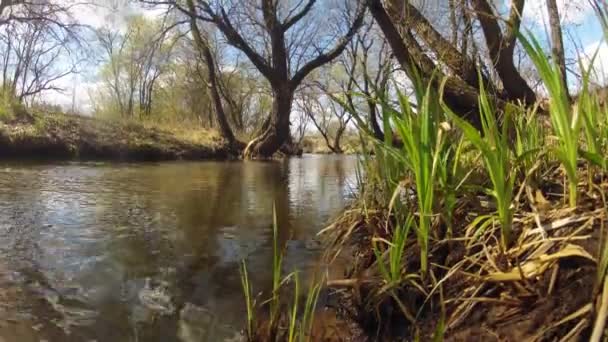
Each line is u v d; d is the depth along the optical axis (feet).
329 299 6.05
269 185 20.95
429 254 5.59
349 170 35.42
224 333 5.25
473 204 6.08
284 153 70.79
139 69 80.38
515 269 4.38
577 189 4.84
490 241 5.23
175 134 49.88
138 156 40.14
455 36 19.22
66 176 21.81
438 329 3.85
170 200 14.87
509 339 3.84
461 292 4.76
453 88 18.85
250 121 120.37
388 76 8.96
